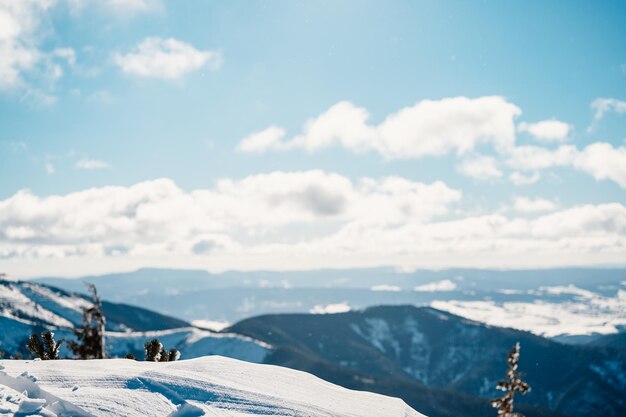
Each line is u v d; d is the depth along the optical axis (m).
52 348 13.46
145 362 7.91
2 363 7.20
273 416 6.07
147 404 5.89
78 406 5.56
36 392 5.91
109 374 6.78
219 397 6.40
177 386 6.56
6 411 5.12
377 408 7.18
